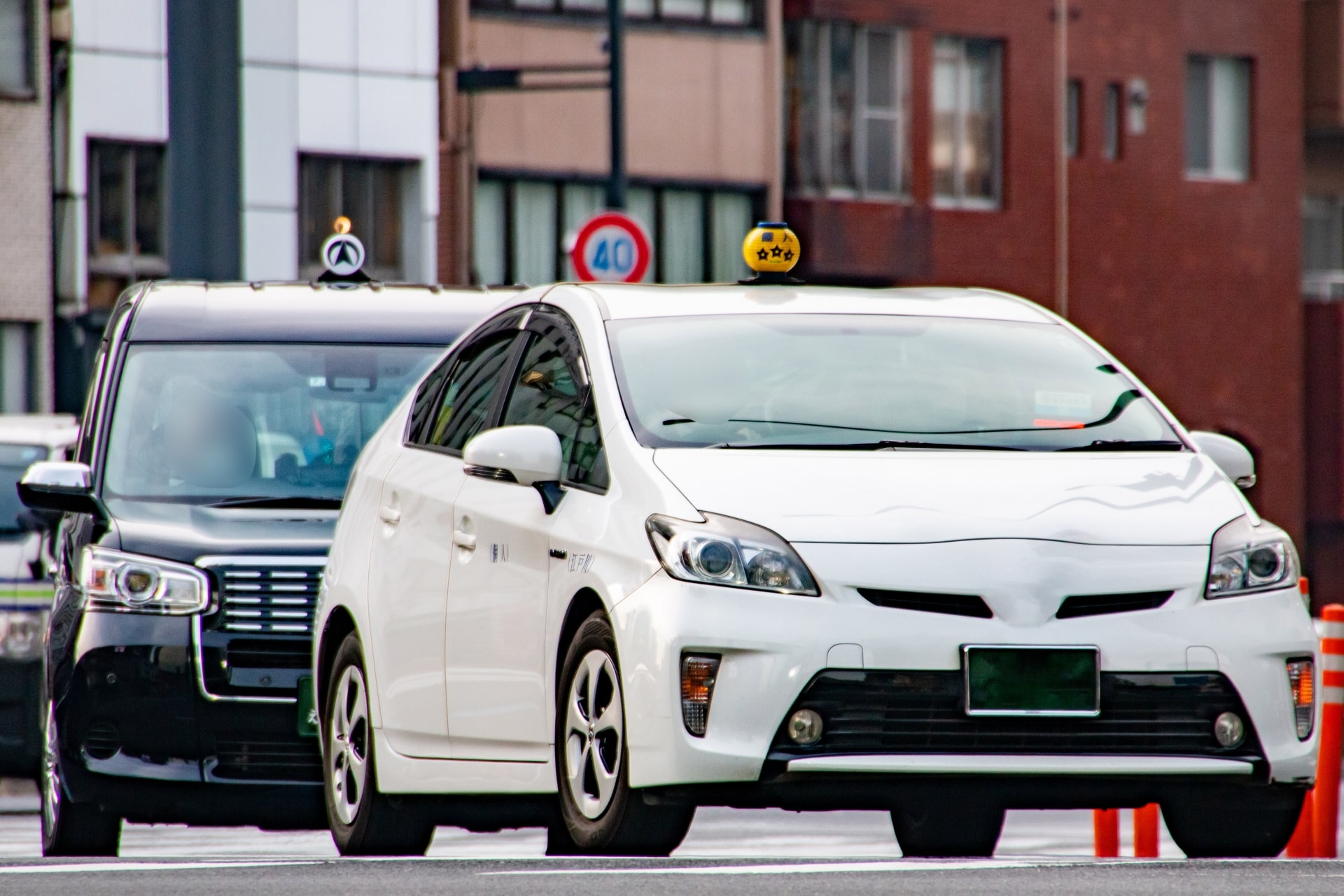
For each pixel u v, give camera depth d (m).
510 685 27.09
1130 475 26.50
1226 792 25.59
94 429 37.28
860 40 125.44
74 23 108.81
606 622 25.22
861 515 24.97
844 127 124.94
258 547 34.88
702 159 120.31
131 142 110.31
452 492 28.95
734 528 24.73
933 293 30.77
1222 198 138.12
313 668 33.28
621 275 73.06
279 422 37.31
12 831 47.84
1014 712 24.42
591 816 25.73
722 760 24.12
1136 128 134.88
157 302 38.81
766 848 45.84
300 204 108.75
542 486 27.12
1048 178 130.88
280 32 106.56
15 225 109.50
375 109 109.38
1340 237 148.00
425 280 111.12
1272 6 140.00
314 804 34.44
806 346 28.56
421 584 29.09
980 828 34.75
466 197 113.44
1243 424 138.88
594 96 117.62
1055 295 131.38
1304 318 142.50
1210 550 25.56
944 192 128.62
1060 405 28.22
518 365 29.75
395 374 38.06
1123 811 54.34
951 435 27.27
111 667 34.47
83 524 35.94
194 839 46.47
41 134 109.69
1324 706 39.19
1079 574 24.92
